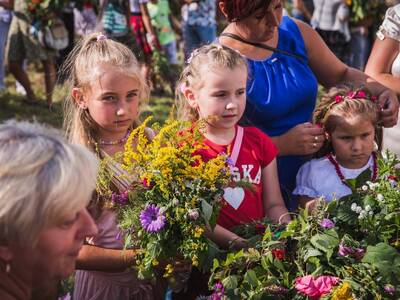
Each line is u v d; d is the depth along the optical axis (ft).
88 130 10.34
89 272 10.75
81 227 7.30
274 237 9.55
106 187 9.55
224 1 11.33
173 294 10.59
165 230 9.09
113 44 10.18
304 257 9.05
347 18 30.89
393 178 10.21
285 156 12.17
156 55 31.22
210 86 10.41
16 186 6.66
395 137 14.16
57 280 7.96
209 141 10.64
